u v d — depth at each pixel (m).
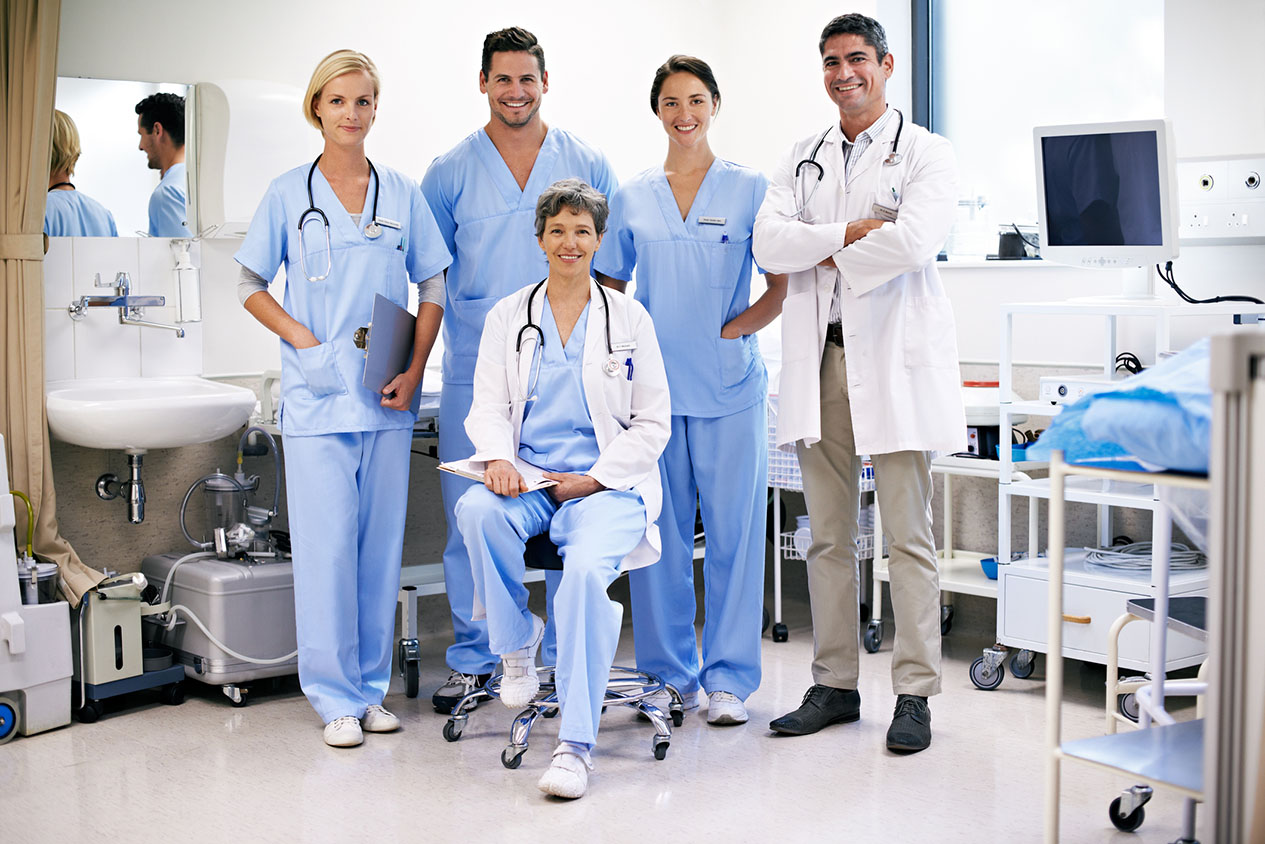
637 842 2.27
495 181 3.11
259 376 3.67
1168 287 3.43
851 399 2.77
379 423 2.95
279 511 3.73
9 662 2.89
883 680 3.38
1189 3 3.36
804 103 4.50
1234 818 1.43
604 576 2.50
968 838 2.28
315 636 2.90
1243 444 1.40
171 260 3.47
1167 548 1.99
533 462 2.79
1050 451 1.79
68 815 2.42
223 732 2.97
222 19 3.54
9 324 3.06
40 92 3.03
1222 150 3.33
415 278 3.09
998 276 3.92
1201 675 2.17
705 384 2.95
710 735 2.91
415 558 4.00
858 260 2.69
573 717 2.49
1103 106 3.99
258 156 3.61
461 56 4.04
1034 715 3.05
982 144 4.30
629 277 3.11
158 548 3.53
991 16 4.23
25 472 3.09
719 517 2.99
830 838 2.29
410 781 2.61
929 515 2.85
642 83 4.55
